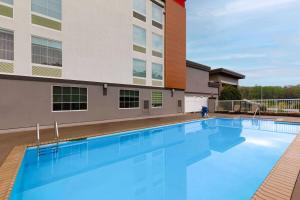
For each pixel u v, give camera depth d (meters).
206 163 8.08
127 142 11.93
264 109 24.81
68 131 12.43
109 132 12.02
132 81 20.67
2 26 12.20
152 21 23.30
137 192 5.66
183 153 9.82
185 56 28.41
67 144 9.84
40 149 8.88
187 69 30.42
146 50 22.42
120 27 19.39
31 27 13.38
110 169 7.65
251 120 20.64
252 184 6.01
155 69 23.75
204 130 15.89
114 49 18.78
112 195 5.53
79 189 5.96
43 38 13.98
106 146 10.91
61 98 14.78
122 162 8.48
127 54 20.11
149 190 5.77
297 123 17.22
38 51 13.73
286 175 5.10
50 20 14.31
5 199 3.93
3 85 12.09
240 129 16.20
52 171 7.42
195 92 31.92
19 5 12.91
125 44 19.94
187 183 6.17
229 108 28.38
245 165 7.75
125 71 19.89
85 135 10.98
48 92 14.07
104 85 17.59
